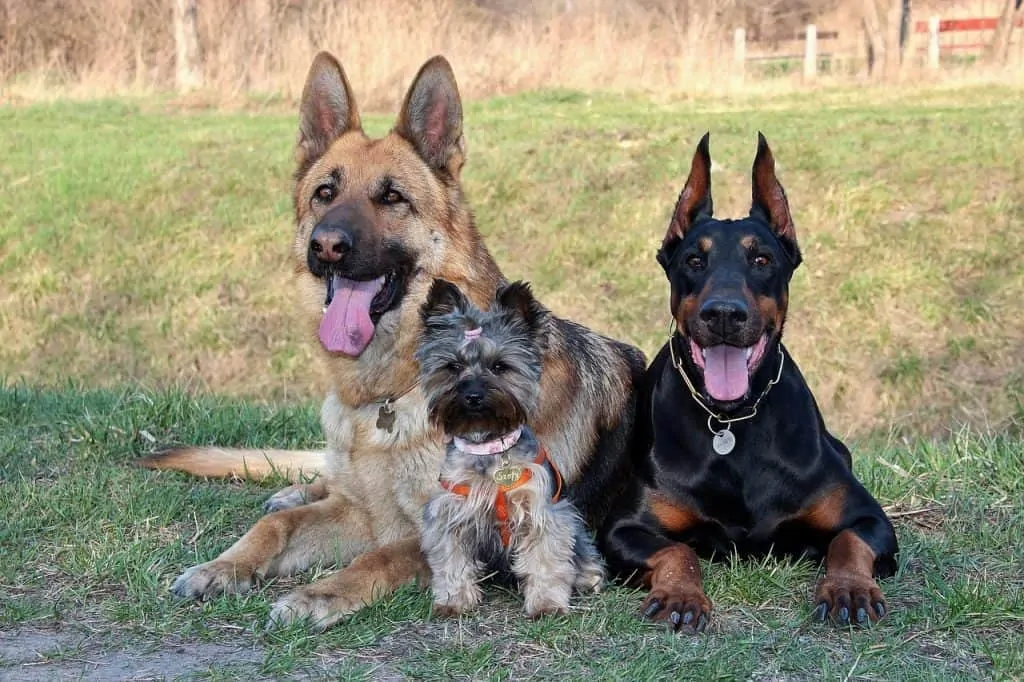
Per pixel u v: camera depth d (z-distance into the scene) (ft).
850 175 47.34
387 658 13.37
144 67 82.17
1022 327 38.19
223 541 17.80
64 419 24.80
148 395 26.50
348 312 17.25
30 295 46.44
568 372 17.90
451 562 14.73
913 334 38.55
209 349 43.11
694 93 70.44
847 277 41.32
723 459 16.19
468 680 12.70
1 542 17.19
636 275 44.19
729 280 15.75
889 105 63.41
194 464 21.27
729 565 16.70
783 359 16.81
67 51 89.20
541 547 14.52
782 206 17.13
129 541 17.40
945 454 21.80
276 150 57.16
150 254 48.44
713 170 49.70
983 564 16.49
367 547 17.75
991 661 13.05
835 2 126.72
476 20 90.89
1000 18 84.58
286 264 47.16
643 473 16.81
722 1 87.66
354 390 17.48
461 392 14.33
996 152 47.67
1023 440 24.12
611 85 72.23
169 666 13.12
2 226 50.42
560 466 17.51
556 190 49.52
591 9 84.17
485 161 52.19
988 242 41.96
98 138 61.87
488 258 19.20
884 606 14.06
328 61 19.07
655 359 18.52
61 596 15.29
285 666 13.00
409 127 18.47
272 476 21.33
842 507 16.12
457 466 14.62
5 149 59.72
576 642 13.71
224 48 77.82
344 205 17.39
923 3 112.47
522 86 71.97
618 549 16.06
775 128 55.36
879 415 36.29
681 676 12.64
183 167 55.16
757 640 13.61
